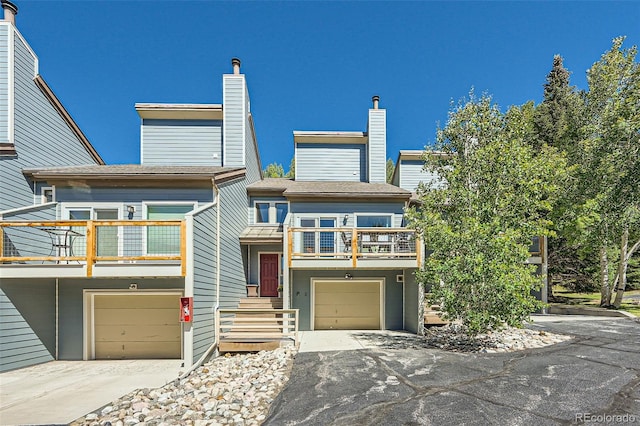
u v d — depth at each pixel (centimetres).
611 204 1296
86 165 1340
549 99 2158
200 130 1556
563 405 473
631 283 2058
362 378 613
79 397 580
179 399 568
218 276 1002
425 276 873
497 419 438
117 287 954
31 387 649
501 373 616
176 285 959
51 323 917
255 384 618
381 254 1077
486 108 993
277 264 1383
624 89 1341
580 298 1942
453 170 984
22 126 1003
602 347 785
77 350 933
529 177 886
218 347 927
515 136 998
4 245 802
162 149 1542
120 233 942
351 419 452
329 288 1235
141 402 549
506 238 775
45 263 869
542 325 1088
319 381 609
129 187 1020
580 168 1389
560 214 1435
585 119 1448
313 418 462
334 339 995
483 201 873
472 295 809
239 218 1294
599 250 1515
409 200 1406
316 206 1349
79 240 910
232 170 1177
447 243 819
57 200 1004
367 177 1741
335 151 1766
